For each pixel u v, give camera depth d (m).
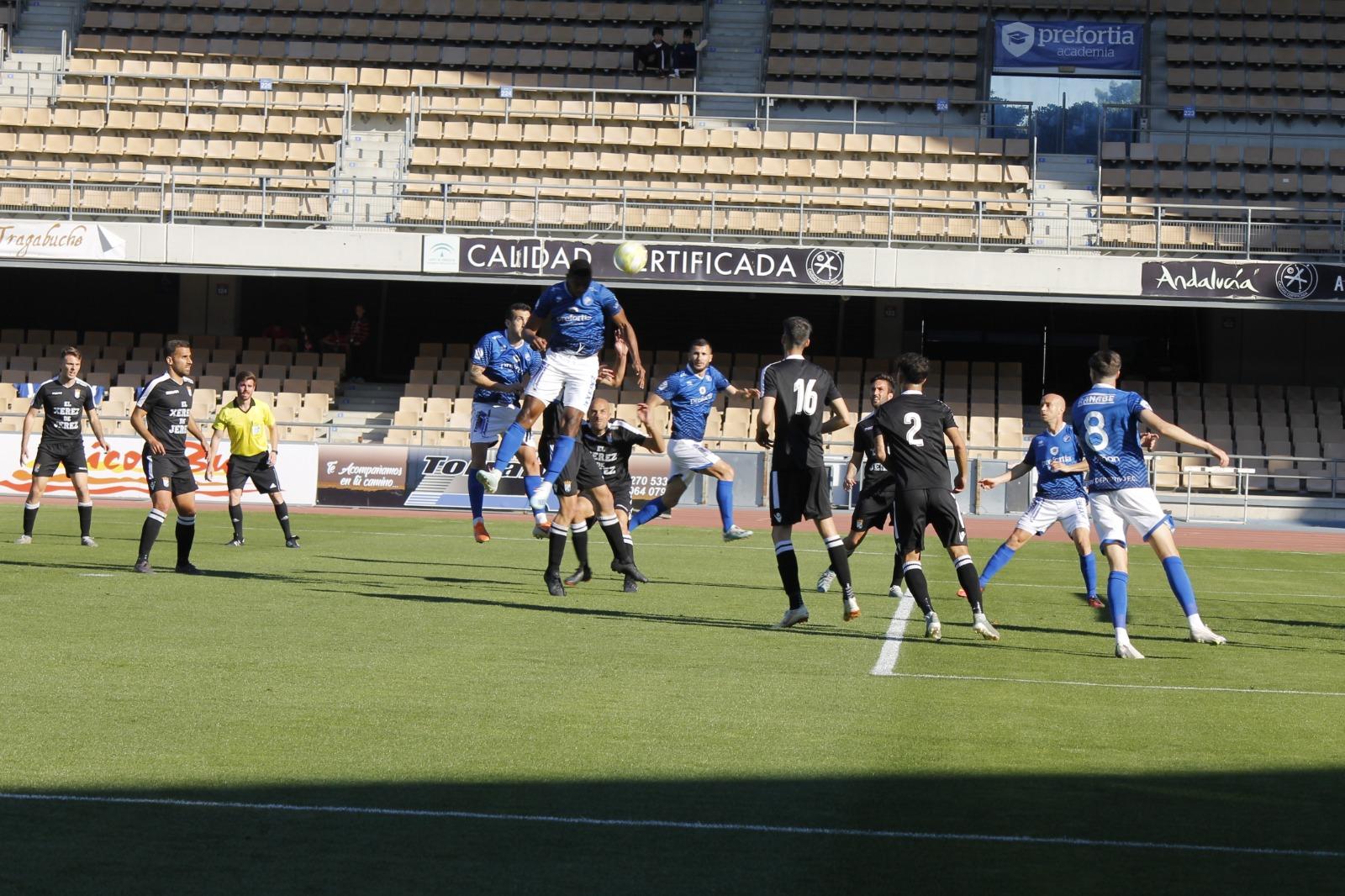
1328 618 21.50
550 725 11.43
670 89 65.19
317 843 8.14
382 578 23.25
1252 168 59.62
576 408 19.58
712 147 59.47
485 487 19.25
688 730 11.32
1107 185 58.75
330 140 59.09
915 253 50.59
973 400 55.91
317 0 67.88
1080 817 8.98
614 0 68.94
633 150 59.56
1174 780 10.02
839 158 59.47
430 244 50.78
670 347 62.44
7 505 41.28
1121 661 15.77
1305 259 52.03
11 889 7.26
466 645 15.73
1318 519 51.38
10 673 13.25
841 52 66.19
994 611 20.86
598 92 61.44
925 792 9.53
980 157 59.88
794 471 17.27
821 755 10.56
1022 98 64.94
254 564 25.22
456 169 57.84
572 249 50.62
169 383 22.88
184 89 62.03
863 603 21.55
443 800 9.08
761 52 66.69
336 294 61.78
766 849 8.17
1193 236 52.12
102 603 18.66
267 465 29.75
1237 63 64.56
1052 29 64.94
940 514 16.83
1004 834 8.57
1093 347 61.84
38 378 55.09
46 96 61.03
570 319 19.19
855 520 22.89
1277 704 13.24
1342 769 10.48
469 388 55.81
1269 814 9.14
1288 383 60.50
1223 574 29.83
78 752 10.16
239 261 51.00
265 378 56.69
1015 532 22.50
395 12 67.81
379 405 56.56
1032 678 14.33
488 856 7.97
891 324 61.31
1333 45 65.12
